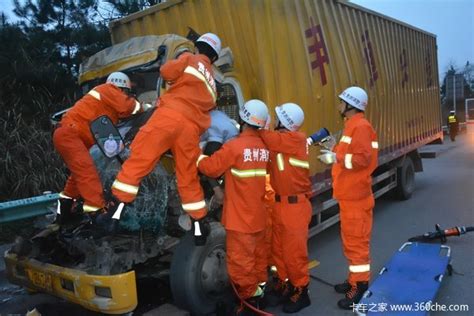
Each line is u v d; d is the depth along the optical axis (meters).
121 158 3.99
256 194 3.85
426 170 12.88
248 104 3.95
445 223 7.11
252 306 4.00
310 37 5.60
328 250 6.11
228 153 3.78
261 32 4.98
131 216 3.82
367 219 4.31
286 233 4.15
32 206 5.28
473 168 12.84
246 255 3.85
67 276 3.85
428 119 10.41
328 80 5.91
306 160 4.19
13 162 7.25
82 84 5.14
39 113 8.21
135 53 4.64
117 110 4.25
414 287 4.21
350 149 4.18
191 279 3.93
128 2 9.56
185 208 3.71
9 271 4.48
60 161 7.55
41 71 8.36
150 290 4.98
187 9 5.53
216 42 4.04
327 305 4.41
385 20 8.01
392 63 8.27
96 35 8.91
